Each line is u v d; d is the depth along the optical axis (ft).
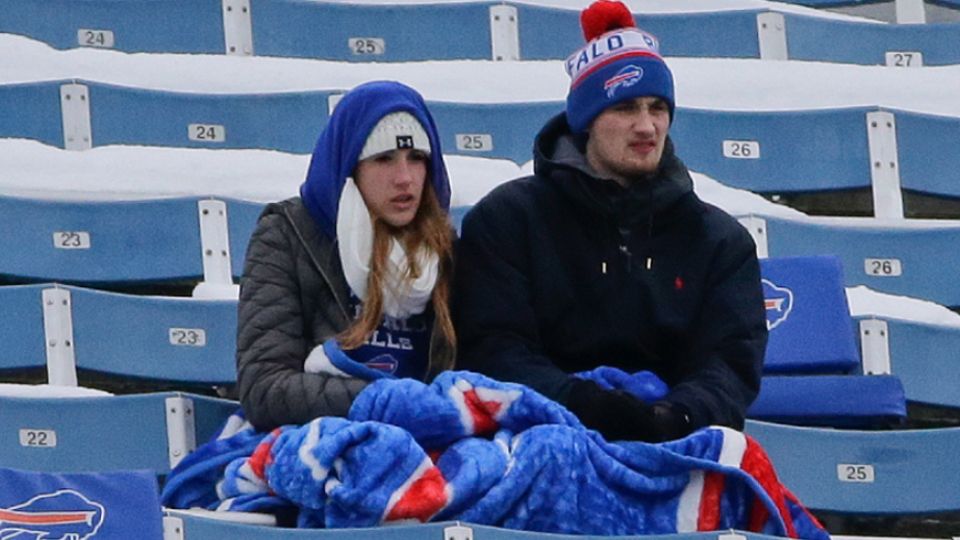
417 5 103.71
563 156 65.21
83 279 81.61
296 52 102.78
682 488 59.93
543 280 63.52
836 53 107.55
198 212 82.23
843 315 75.97
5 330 77.15
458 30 103.71
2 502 56.90
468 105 93.30
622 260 63.98
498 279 63.31
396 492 57.52
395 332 62.59
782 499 60.59
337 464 57.88
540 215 64.08
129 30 102.17
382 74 98.32
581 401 60.64
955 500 73.97
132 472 58.23
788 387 74.64
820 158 93.35
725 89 100.01
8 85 92.17
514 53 103.86
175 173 86.28
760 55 106.52
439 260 62.64
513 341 62.59
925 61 108.47
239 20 102.32
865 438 73.82
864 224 89.86
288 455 57.93
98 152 86.99
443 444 59.67
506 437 59.52
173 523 58.08
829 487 73.46
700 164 92.94
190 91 96.43
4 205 81.56
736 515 60.29
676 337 63.87
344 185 62.39
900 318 80.94
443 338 62.18
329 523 57.93
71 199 84.43
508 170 88.43
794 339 75.72
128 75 96.68
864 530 75.31
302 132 93.15
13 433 71.56
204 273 81.87
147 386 78.69
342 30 103.14
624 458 59.41
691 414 61.31
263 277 62.34
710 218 65.00
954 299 86.69
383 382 59.77
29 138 92.02
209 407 71.31
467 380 59.77
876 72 101.50
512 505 58.34
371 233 62.13
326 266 62.59
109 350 77.15
